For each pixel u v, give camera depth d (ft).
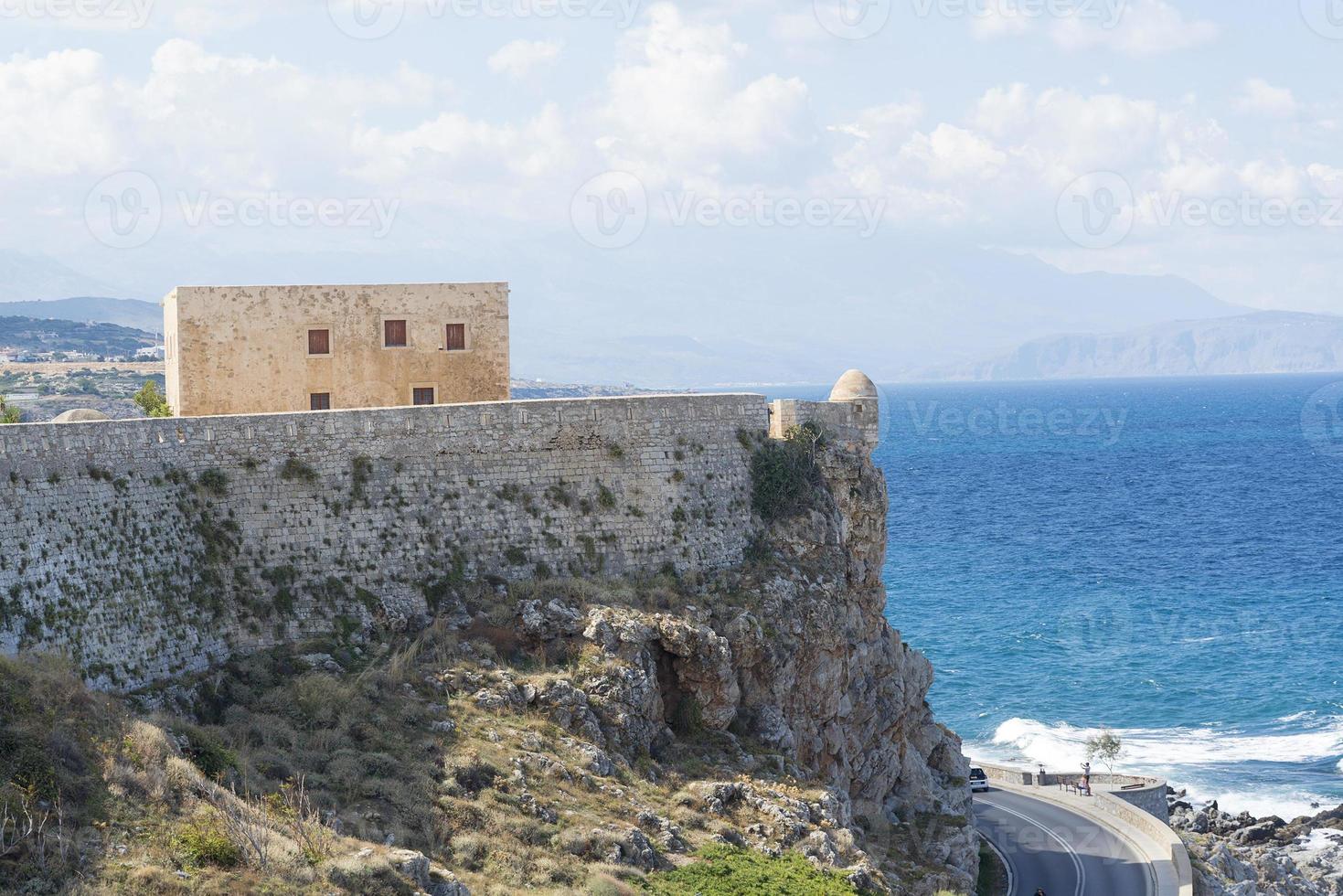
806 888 161.79
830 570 226.17
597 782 172.96
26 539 152.66
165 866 122.52
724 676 200.95
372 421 196.24
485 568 200.23
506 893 142.72
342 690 171.94
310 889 126.31
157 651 164.96
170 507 175.83
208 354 221.46
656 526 214.28
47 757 128.77
